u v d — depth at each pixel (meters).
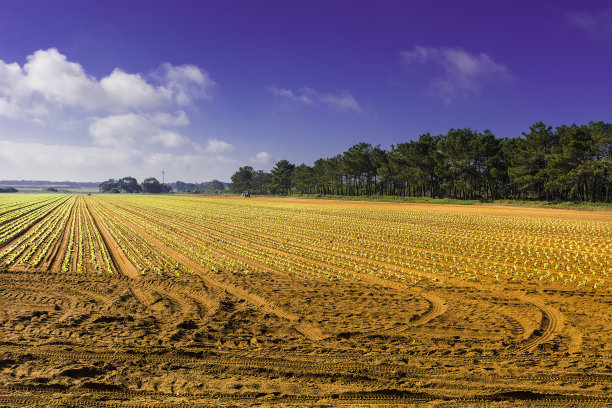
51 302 14.79
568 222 41.41
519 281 18.33
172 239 33.50
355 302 15.04
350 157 118.69
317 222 47.00
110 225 45.22
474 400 7.59
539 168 74.88
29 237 34.59
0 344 10.15
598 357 9.83
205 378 8.55
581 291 16.33
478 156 82.81
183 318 13.02
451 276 19.64
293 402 7.50
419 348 10.48
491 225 40.72
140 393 7.77
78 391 7.71
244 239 33.69
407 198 94.50
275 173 169.50
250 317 13.21
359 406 7.36
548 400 7.59
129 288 17.30
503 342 10.88
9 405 7.11
